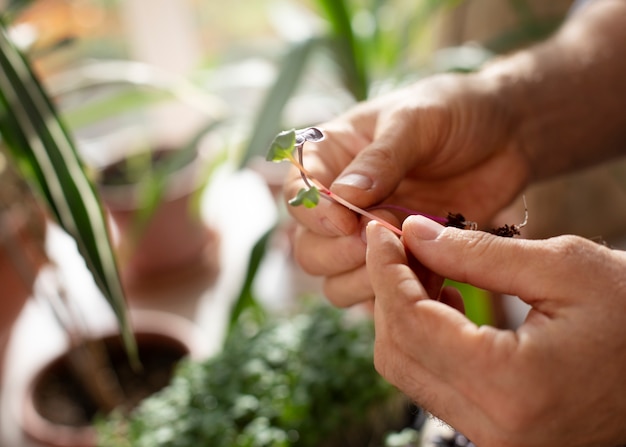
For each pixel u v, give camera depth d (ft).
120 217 1.97
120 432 1.59
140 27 2.44
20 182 1.56
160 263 2.13
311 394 1.53
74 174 1.22
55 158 1.21
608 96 1.51
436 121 1.30
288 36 1.86
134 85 1.79
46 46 1.68
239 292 1.55
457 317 1.00
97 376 1.69
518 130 1.48
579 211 2.43
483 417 1.01
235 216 2.43
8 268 1.92
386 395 1.52
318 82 1.96
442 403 1.04
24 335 2.02
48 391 1.77
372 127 1.34
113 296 1.21
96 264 1.20
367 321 1.69
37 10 1.85
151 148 2.27
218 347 1.73
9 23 1.49
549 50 1.54
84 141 2.43
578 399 0.99
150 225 2.00
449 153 1.36
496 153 1.45
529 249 1.03
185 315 2.03
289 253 2.12
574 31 1.58
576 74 1.50
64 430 1.62
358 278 1.25
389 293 1.03
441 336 1.00
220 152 1.82
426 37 2.36
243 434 1.49
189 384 1.60
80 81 1.78
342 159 1.33
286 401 1.52
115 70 1.87
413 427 1.48
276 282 2.13
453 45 2.38
